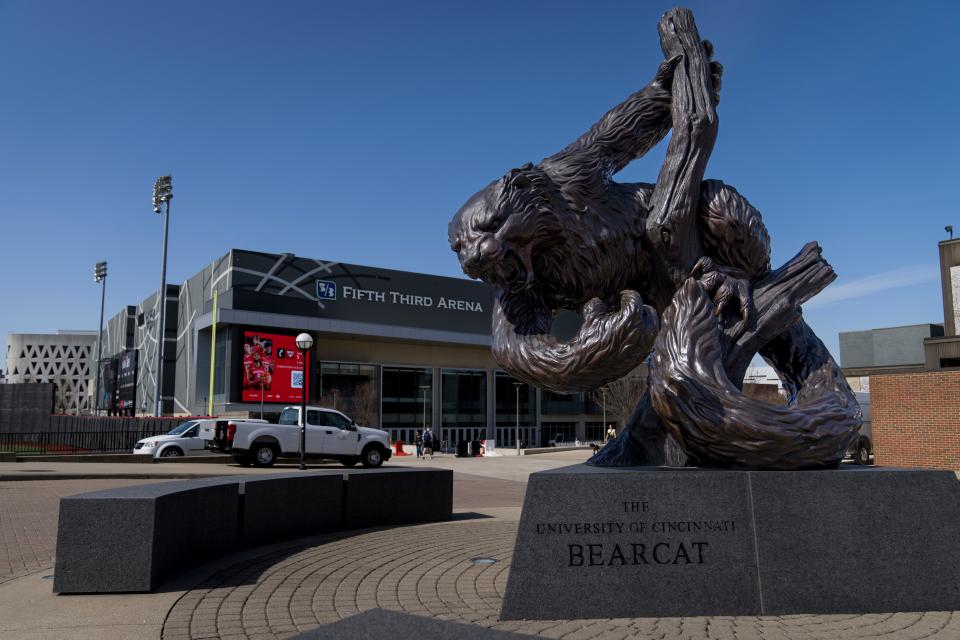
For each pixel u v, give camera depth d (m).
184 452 22.33
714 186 5.38
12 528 8.26
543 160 5.38
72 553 4.83
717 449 4.43
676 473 4.24
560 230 4.97
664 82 5.61
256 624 4.07
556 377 4.75
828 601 4.14
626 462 5.19
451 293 64.69
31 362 114.94
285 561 5.97
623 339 4.50
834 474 4.27
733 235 5.24
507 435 62.91
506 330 5.13
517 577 4.12
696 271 5.15
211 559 6.04
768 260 5.47
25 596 4.74
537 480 4.21
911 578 4.18
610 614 4.08
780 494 4.23
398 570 5.63
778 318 5.08
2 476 14.84
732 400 4.41
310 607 4.46
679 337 4.62
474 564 5.89
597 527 4.16
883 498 4.27
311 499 7.61
